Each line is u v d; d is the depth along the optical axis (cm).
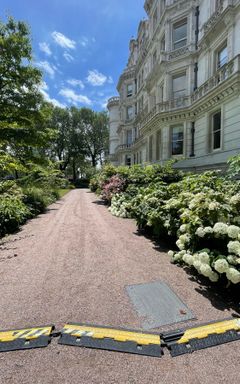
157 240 505
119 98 3094
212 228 294
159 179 837
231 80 883
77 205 1181
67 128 4597
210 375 163
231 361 177
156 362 176
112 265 367
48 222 727
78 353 185
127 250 441
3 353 185
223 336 204
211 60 1135
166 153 1378
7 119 1246
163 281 310
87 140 4831
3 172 952
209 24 1117
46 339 198
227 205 315
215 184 480
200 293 278
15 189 798
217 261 252
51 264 374
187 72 1312
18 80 1266
